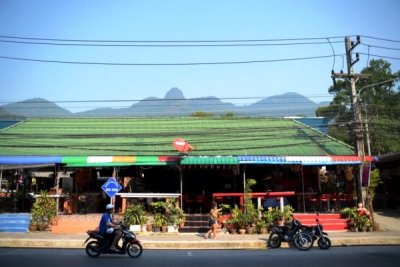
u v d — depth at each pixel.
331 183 24.52
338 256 13.39
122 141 24.61
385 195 32.19
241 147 23.66
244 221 19.36
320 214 21.11
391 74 41.94
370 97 40.91
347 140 39.88
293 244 15.53
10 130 26.48
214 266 11.47
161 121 28.69
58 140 24.64
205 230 19.64
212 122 28.44
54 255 13.73
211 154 22.42
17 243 16.36
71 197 22.69
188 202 23.50
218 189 25.38
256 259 12.80
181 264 11.83
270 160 21.69
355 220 20.30
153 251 15.05
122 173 24.75
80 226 19.48
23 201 23.44
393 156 28.70
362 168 21.27
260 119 28.98
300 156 22.08
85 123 28.16
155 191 25.17
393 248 15.68
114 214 21.36
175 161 21.42
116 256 13.55
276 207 20.59
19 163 21.36
